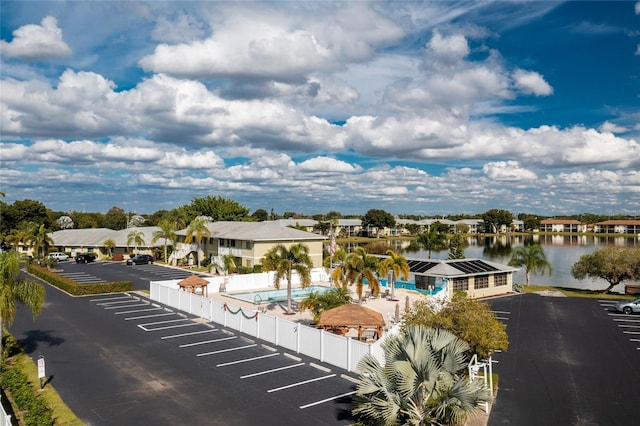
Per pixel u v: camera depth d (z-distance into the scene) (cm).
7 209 11100
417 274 5003
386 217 15938
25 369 2300
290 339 2673
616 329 3403
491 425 1772
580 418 1838
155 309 3797
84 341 2838
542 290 5466
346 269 3828
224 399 1962
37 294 2367
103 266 6938
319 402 1934
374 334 2827
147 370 2317
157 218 14375
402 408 1470
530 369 2458
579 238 18550
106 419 1764
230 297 4428
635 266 5069
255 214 17725
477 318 2083
